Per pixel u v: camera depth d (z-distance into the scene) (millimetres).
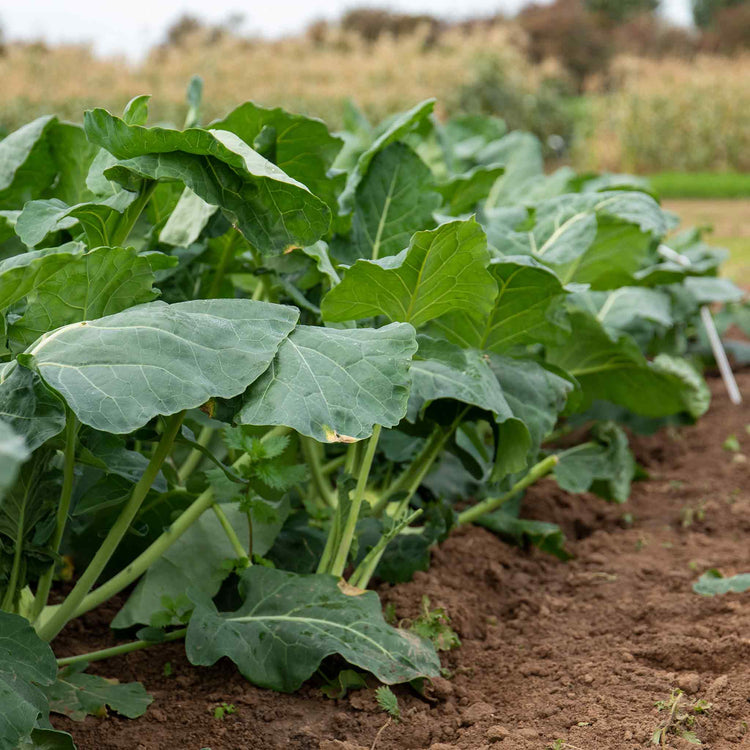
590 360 3572
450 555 3086
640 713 2141
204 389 1730
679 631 2590
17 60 20766
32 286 1858
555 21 34344
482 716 2184
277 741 2072
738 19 39219
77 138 2867
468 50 22688
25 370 1725
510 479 3102
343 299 2260
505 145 5180
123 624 2424
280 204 2020
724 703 2170
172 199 2820
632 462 3832
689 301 4641
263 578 2398
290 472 2307
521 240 3049
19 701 1704
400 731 2123
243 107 2619
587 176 4617
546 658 2543
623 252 3328
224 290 3256
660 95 19547
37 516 1998
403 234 2973
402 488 2742
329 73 21266
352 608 2330
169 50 23922
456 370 2438
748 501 3725
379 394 1848
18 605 2113
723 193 16750
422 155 4395
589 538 3508
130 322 1811
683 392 3574
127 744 2045
